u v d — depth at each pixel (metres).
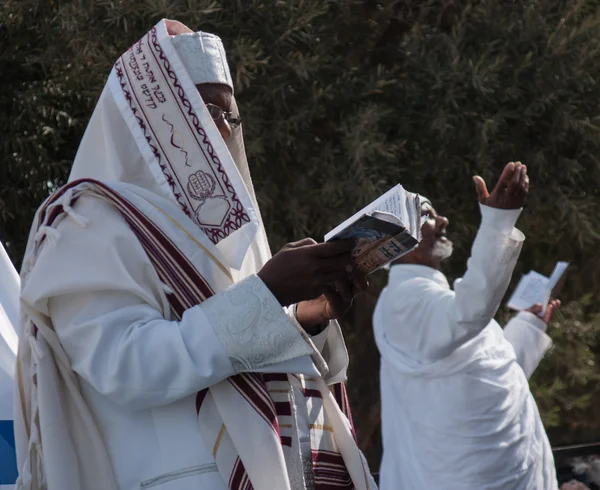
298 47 6.16
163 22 2.01
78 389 1.85
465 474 4.30
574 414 8.20
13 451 2.25
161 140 1.95
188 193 1.93
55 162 6.19
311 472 2.08
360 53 6.58
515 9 6.63
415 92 6.32
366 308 7.32
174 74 1.96
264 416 1.83
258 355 1.77
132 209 1.87
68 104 6.29
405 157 6.59
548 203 6.71
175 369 1.74
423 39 6.35
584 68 6.46
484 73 6.12
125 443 1.83
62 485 1.78
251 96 6.11
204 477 1.79
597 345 8.45
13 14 6.20
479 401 4.33
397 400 4.58
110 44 6.07
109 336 1.78
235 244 1.93
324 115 6.24
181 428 1.82
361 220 1.75
